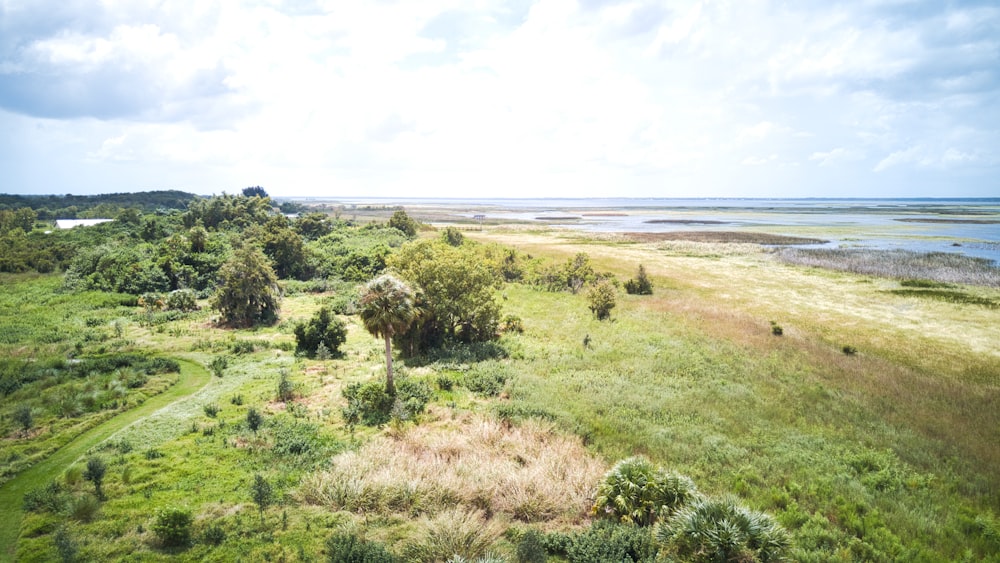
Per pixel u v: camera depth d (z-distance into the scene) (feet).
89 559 53.88
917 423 92.89
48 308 179.52
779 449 82.33
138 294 204.44
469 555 54.85
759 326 161.07
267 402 101.45
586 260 253.85
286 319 177.47
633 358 131.64
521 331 161.68
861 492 69.51
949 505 67.41
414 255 163.12
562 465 74.74
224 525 59.98
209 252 241.14
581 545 55.98
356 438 85.40
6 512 63.77
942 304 191.01
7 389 103.50
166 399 103.60
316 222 341.82
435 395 105.19
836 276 250.78
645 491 62.64
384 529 60.49
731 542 49.98
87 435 86.28
